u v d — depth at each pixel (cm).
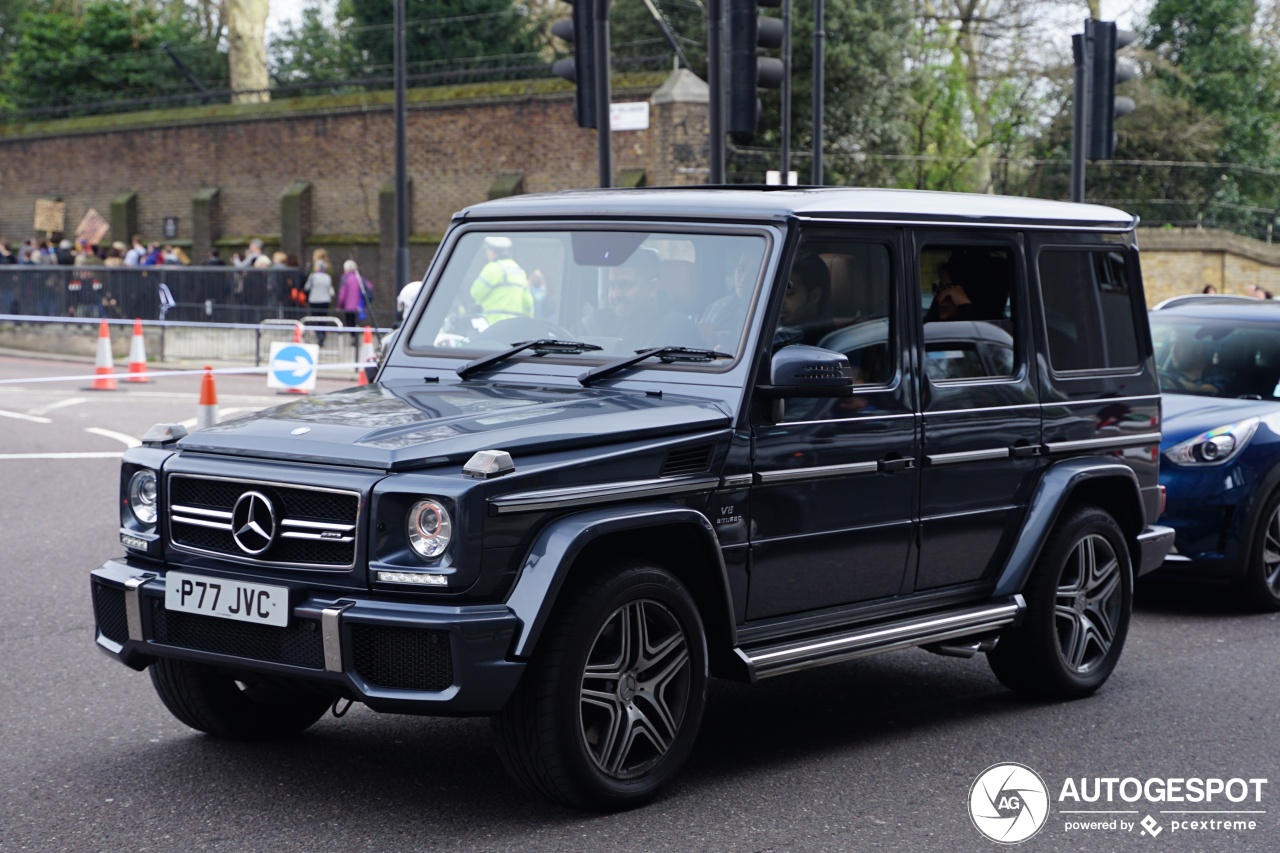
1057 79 3756
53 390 2123
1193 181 3809
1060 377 671
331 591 473
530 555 470
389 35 3897
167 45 4106
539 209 618
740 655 530
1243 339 998
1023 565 647
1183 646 805
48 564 949
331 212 3681
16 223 4256
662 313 570
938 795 538
